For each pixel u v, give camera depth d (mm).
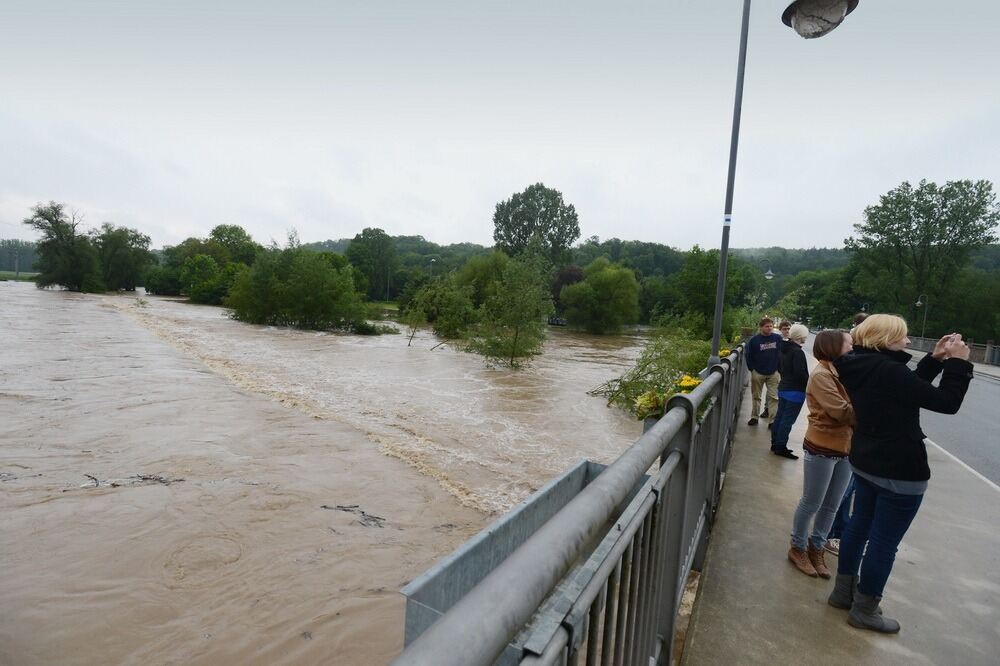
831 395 3252
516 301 25375
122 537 6609
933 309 56375
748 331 14070
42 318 34469
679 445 2135
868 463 2799
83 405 12547
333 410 13414
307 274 39719
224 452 9750
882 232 58094
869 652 2670
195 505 7551
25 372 16031
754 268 48344
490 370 23047
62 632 4906
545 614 1011
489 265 52938
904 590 3340
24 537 6496
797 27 5434
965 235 54875
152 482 8266
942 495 5277
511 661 1088
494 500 8320
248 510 7492
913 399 2645
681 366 14359
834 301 81812
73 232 75250
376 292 98062
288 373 18891
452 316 35969
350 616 5316
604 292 56812
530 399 16531
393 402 14914
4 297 54875
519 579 679
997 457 8188
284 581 5863
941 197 55844
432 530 7219
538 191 96000
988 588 3395
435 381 19094
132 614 5203
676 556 2164
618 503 1091
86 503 7457
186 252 95750
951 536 4223
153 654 4703
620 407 15820
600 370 24922
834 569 3525
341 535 6930
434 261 111500
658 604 2004
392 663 470
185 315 46094
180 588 5656
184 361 20078
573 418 14180
